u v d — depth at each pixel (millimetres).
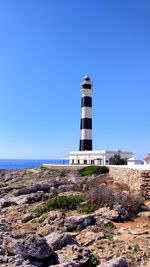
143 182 29750
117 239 16844
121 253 14773
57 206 25891
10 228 19906
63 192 33562
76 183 39656
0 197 38719
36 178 63219
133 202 23562
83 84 92750
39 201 31297
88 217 19922
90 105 93312
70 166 75625
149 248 15508
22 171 83688
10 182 60219
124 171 41094
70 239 15492
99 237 17047
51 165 83062
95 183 38156
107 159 83688
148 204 25781
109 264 12586
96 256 14492
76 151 93812
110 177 50844
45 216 22906
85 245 16172
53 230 18234
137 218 21891
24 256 12812
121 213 21938
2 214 27578
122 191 31938
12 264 12008
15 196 36688
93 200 25281
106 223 19984
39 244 13148
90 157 87375
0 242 13867
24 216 24297
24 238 13828
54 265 12352
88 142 92750
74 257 13617
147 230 18891
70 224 19469
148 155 80625
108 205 24250
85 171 66562
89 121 93062
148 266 13617
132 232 18234
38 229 19609
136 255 14609
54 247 14805
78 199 26531
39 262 12805
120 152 86188
